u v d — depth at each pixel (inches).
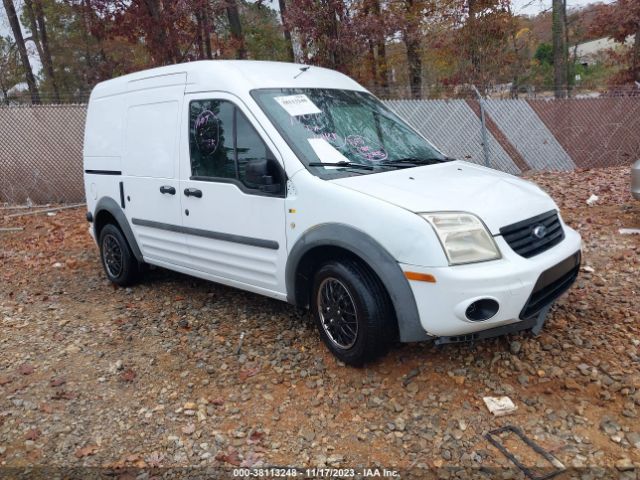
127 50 785.6
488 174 170.2
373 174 159.0
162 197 203.3
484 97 466.9
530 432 127.3
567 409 134.0
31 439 137.6
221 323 195.8
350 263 147.5
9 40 837.8
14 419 146.7
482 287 129.8
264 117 166.9
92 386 160.2
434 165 173.8
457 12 528.4
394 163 169.9
